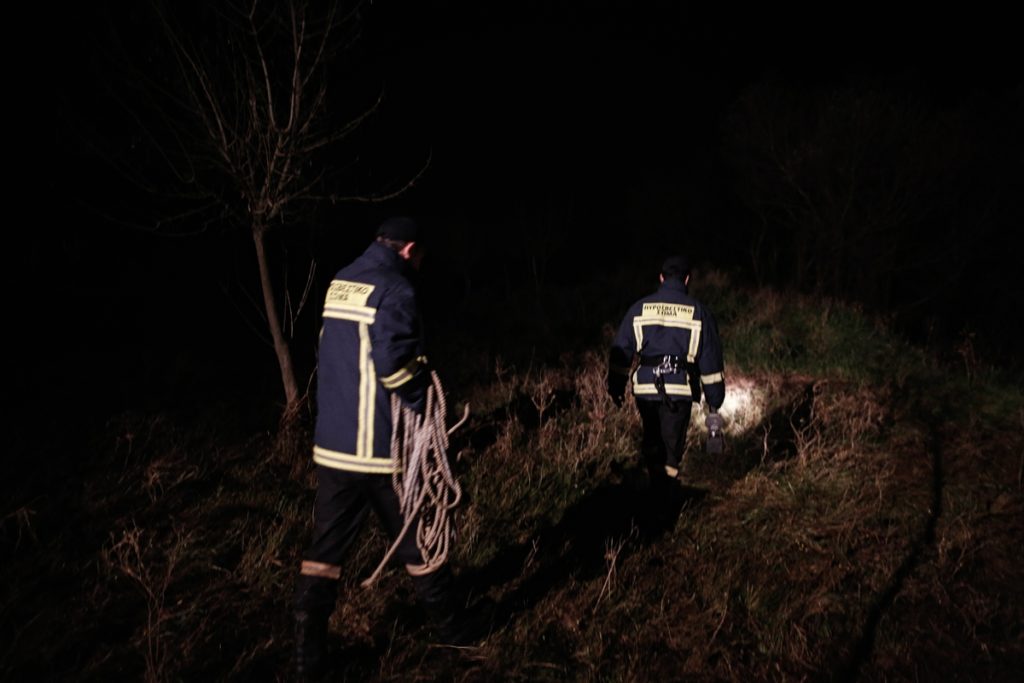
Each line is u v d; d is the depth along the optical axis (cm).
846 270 1075
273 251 829
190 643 295
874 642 323
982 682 303
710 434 398
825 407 570
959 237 1062
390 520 282
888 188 1009
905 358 696
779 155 1017
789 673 305
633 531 399
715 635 321
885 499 440
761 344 711
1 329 609
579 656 307
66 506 381
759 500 435
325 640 281
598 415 521
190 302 740
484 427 510
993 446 518
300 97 416
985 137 1011
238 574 342
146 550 348
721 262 1196
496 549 378
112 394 525
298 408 462
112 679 276
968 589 359
